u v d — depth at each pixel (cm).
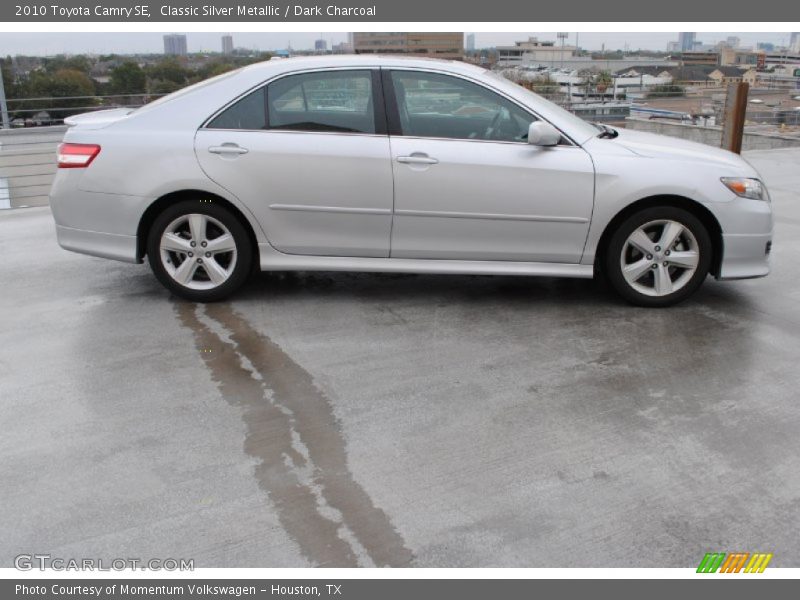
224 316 502
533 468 327
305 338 466
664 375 419
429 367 427
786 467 329
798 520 294
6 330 480
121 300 535
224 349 450
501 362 434
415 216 496
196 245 510
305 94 493
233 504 301
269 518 293
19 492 308
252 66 503
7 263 631
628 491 311
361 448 342
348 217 498
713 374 421
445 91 492
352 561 271
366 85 492
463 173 488
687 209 509
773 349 455
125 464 329
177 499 304
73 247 517
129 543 279
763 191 512
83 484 314
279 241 506
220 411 375
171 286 519
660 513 297
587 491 311
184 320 495
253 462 330
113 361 433
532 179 489
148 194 495
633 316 508
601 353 448
